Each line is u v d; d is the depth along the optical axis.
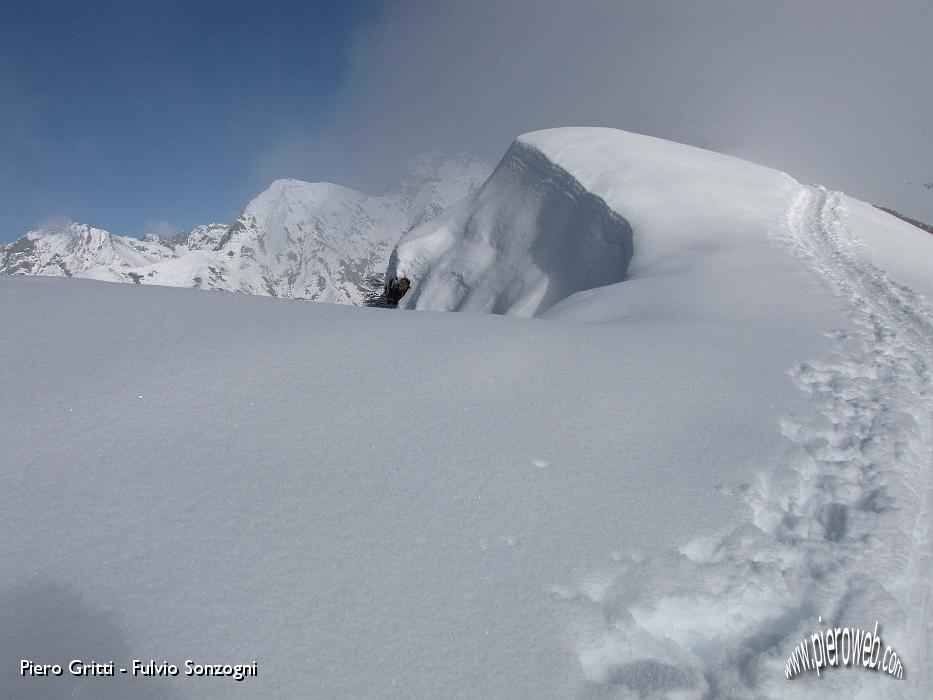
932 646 4.13
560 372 7.37
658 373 7.54
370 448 5.57
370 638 3.74
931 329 10.41
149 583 3.92
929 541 5.06
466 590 4.15
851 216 23.83
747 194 24.22
